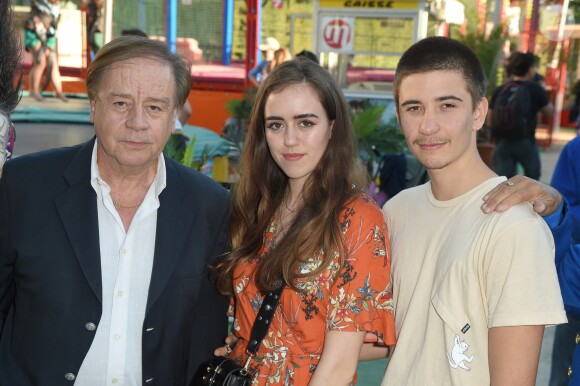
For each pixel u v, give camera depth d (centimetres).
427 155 174
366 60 758
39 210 188
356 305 180
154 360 193
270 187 209
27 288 188
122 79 181
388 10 741
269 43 944
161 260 193
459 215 173
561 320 151
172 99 189
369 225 184
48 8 1139
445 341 164
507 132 721
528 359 153
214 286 210
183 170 210
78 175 192
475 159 177
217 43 1038
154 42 190
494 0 1020
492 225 160
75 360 185
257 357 190
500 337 155
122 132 183
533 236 155
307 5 1088
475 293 161
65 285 185
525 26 1131
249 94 667
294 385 184
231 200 214
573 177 293
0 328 200
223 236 210
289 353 187
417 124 175
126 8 1045
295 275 184
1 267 191
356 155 201
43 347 186
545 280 153
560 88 1293
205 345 212
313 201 194
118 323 190
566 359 279
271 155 204
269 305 189
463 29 854
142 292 193
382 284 182
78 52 1323
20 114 1048
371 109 585
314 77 193
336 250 182
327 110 194
